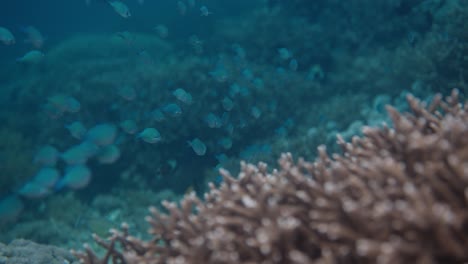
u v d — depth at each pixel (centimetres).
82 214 963
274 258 208
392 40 1465
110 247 323
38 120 1430
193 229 268
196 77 1209
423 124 283
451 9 1109
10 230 887
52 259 515
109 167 1091
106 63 1727
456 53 973
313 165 311
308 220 226
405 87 1159
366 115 1070
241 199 269
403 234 182
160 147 1088
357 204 195
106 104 1241
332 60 1541
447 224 167
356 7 1549
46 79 1733
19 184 1036
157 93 1189
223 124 1066
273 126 1209
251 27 1770
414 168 225
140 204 977
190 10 2650
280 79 1335
